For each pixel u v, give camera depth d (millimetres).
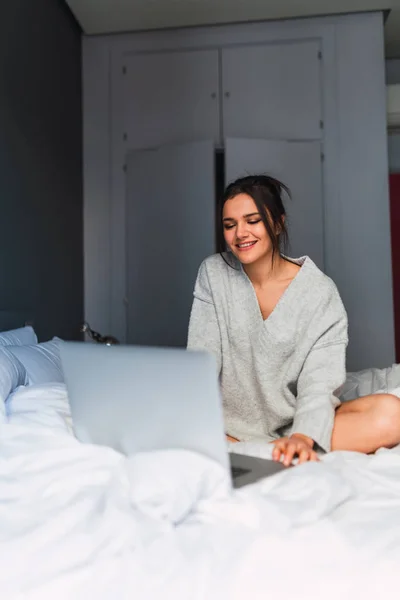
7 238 2246
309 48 3381
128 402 875
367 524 776
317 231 3314
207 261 1482
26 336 2008
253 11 3260
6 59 2287
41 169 2689
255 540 712
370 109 3350
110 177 3438
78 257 3295
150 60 3459
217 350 1439
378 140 3340
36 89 2648
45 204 2732
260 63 3398
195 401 796
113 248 3410
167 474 792
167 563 676
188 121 3418
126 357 855
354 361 3299
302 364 1310
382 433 1160
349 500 867
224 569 669
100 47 3492
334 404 1227
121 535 723
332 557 690
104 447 959
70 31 3264
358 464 1019
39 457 964
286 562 680
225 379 1441
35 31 2654
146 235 3322
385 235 3312
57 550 699
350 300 3318
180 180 3266
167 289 3268
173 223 3271
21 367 1559
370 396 1223
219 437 797
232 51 3408
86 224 3426
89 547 705
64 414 1264
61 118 3041
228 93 3402
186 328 3230
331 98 3373
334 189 3355
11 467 955
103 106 3471
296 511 781
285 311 1315
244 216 1301
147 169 3340
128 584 654
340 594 641
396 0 3199
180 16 3285
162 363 813
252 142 3270
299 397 1251
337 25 3371
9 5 2338
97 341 2600
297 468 921
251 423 1456
